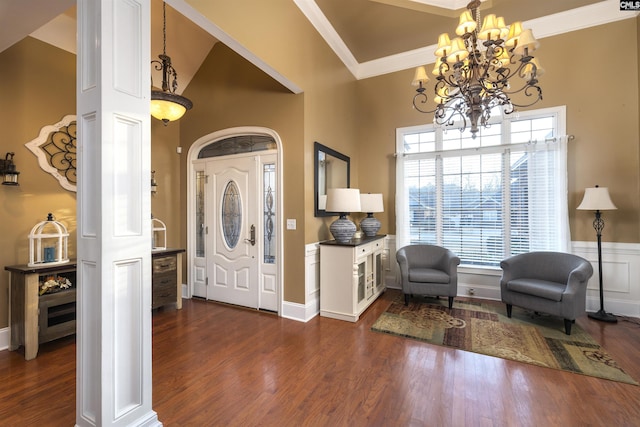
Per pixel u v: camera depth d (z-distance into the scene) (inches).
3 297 107.1
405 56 182.7
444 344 108.9
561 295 116.6
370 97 193.6
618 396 78.0
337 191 137.8
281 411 73.1
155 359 98.5
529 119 156.9
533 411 72.6
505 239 159.6
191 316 138.8
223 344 109.7
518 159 157.2
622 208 138.7
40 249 109.0
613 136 140.0
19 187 111.7
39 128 116.7
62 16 120.8
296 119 135.8
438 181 175.2
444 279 147.3
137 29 64.3
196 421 69.6
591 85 143.9
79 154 61.3
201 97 165.3
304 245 133.9
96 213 58.9
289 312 136.9
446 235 174.2
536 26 152.2
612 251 140.0
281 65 116.1
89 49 60.6
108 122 58.6
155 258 139.9
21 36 87.0
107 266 58.4
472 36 96.6
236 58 153.1
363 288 145.5
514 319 133.2
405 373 89.8
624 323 128.0
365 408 74.0
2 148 107.7
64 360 98.7
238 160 153.7
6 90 108.7
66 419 70.4
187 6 78.8
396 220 181.8
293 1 124.6
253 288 148.9
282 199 139.0
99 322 58.3
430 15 144.0
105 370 58.1
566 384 83.7
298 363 95.7
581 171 145.3
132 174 63.0
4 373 90.2
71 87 126.2
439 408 74.0
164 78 122.6
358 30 157.2
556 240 147.2
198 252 169.5
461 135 171.2
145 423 64.4
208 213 163.6
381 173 190.7
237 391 81.1
